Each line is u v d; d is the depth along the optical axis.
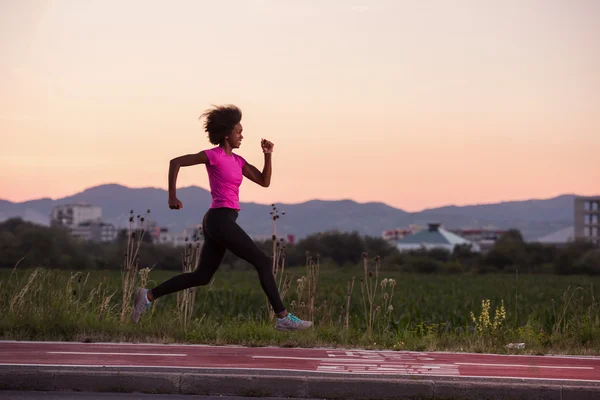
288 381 5.84
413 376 6.02
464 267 105.31
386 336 9.42
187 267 10.27
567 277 81.06
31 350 7.35
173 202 6.47
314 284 10.73
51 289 10.20
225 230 6.68
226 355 7.33
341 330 9.51
